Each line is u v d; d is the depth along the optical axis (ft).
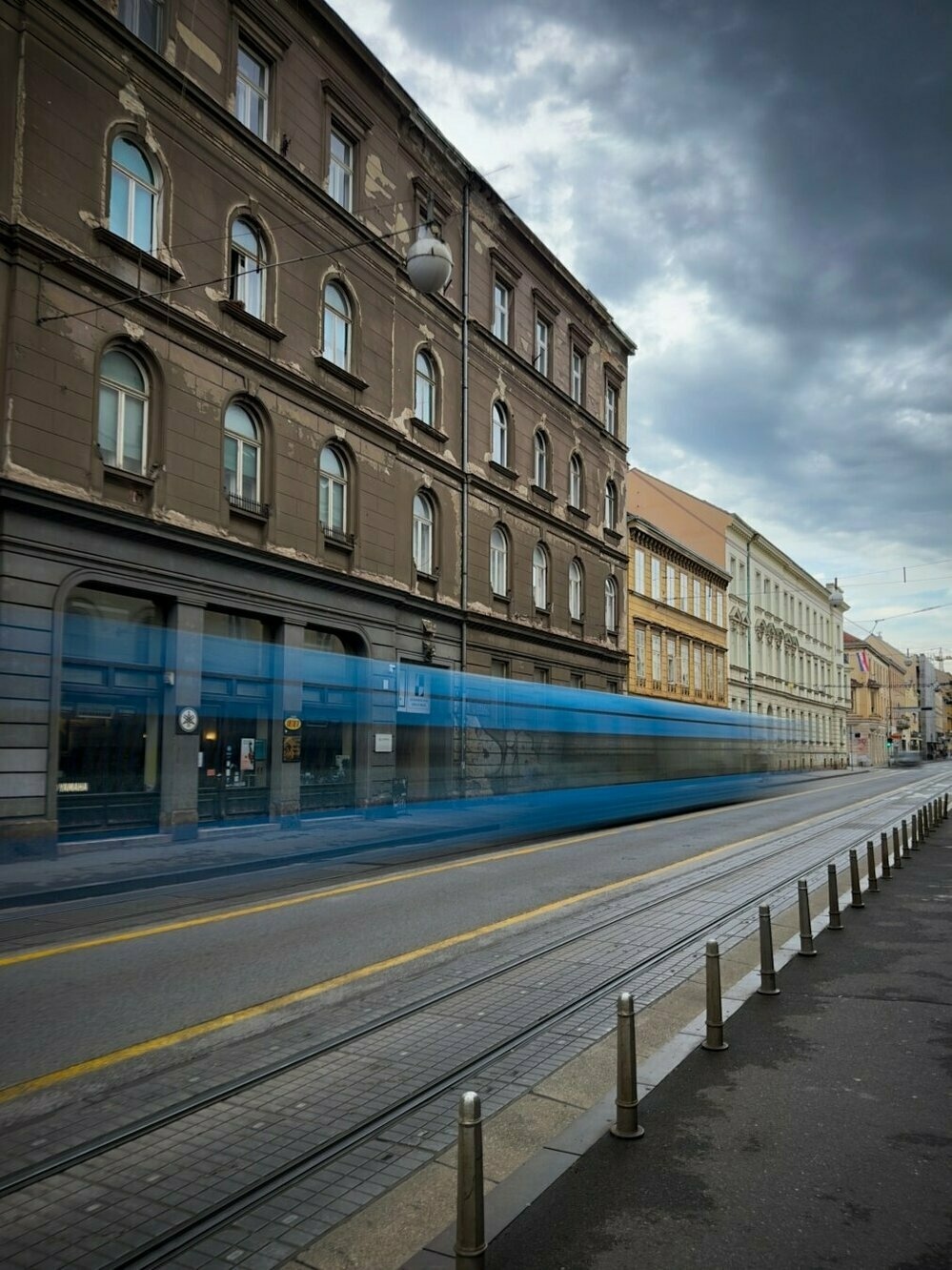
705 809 91.40
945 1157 14.17
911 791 125.08
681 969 26.12
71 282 48.67
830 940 30.04
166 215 54.60
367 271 72.49
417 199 79.92
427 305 80.84
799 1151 14.42
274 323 62.59
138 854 46.52
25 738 43.86
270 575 61.00
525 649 95.20
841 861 49.83
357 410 69.77
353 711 64.64
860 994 23.45
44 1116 16.05
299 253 65.26
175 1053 19.08
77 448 48.44
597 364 115.75
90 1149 14.66
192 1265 11.56
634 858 49.21
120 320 51.37
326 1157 14.46
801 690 227.81
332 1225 12.50
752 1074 17.75
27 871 41.52
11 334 45.57
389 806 62.85
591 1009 22.29
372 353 72.69
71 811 45.70
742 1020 21.24
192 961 26.37
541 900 36.22
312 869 45.85
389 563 73.51
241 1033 20.34
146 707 50.88
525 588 95.61
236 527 59.11
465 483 85.10
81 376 48.91
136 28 53.98
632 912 33.99
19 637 44.78
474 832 61.46
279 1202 13.11
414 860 49.14
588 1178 13.56
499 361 92.48
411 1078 17.75
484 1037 20.10
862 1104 16.25
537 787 65.72
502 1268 11.25
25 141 46.75
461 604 83.92
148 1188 13.51
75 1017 21.24
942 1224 12.23
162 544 53.06
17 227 45.60
